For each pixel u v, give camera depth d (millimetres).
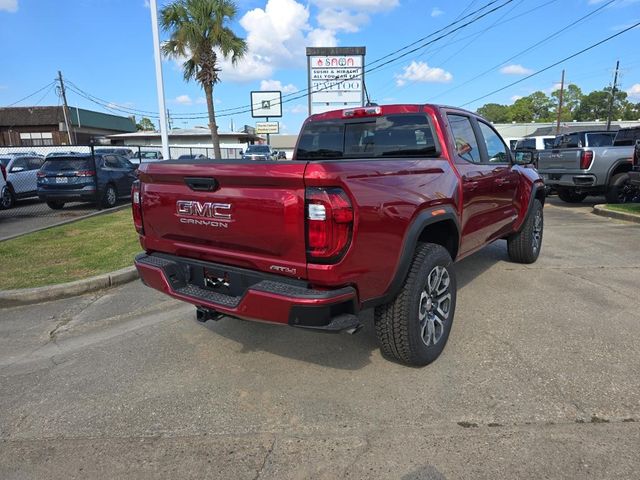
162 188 3418
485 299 4895
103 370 3635
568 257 6609
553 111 97438
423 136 4203
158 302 5199
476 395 3094
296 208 2656
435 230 3906
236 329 4344
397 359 3467
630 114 92562
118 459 2592
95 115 49688
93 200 12703
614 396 3027
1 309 5094
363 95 23094
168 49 18844
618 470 2359
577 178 11484
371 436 2709
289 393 3203
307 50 22781
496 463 2445
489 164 4824
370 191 2807
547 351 3684
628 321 4234
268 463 2520
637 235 8102
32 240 8156
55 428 2896
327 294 2662
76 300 5328
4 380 3527
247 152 28094
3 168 13562
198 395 3219
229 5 18766
